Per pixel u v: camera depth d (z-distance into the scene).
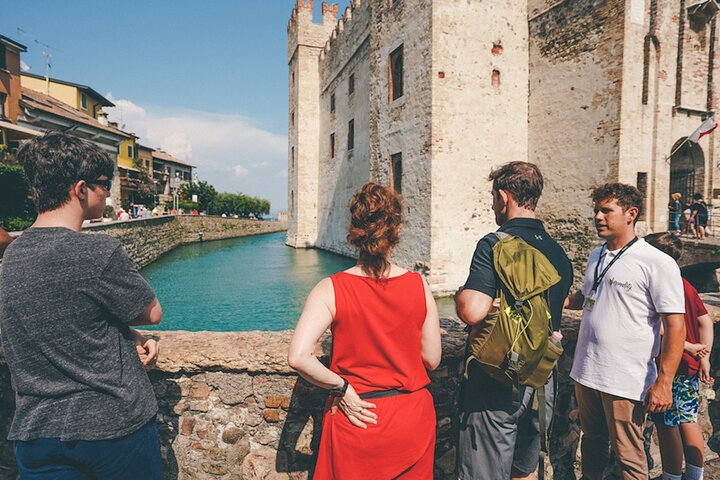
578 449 2.79
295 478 2.32
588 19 11.09
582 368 2.33
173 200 39.03
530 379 1.75
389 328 1.60
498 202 2.15
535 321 1.70
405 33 13.28
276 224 48.59
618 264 2.22
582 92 11.35
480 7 12.36
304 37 27.02
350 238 1.66
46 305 1.38
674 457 2.54
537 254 1.80
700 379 2.64
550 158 12.37
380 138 15.08
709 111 11.27
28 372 1.42
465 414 1.99
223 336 2.47
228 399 2.31
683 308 1.99
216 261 20.52
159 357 2.23
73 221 1.55
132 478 1.54
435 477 2.49
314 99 27.50
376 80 15.32
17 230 11.34
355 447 1.55
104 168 1.62
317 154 27.73
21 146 1.53
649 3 10.55
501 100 12.74
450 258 12.41
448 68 12.10
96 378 1.45
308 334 1.51
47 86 27.55
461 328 2.66
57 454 1.42
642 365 2.12
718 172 11.73
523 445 2.02
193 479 2.34
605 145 10.79
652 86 10.65
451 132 12.26
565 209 11.95
